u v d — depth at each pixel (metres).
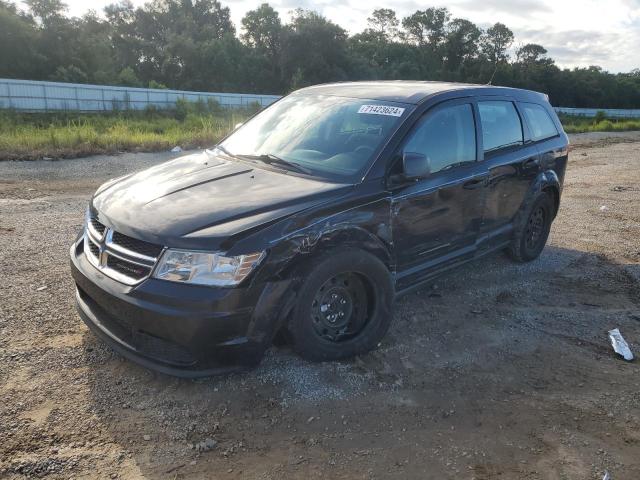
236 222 3.23
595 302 5.07
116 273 3.31
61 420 3.06
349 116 4.36
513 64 84.19
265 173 3.97
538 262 6.08
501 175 5.01
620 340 4.28
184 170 4.12
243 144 4.63
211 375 3.17
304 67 67.31
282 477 2.75
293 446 2.97
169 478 2.71
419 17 88.25
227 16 92.50
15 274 5.02
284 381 3.52
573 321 4.66
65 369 3.54
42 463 2.73
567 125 38.44
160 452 2.88
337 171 3.90
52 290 4.71
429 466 2.88
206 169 4.11
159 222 3.25
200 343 3.05
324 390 3.46
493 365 3.90
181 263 3.08
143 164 12.68
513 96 5.55
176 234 3.13
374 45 82.38
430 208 4.19
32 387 3.33
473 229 4.77
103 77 46.91
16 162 12.00
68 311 4.33
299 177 3.89
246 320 3.16
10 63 44.53
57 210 7.73
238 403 3.30
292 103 4.93
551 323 4.60
